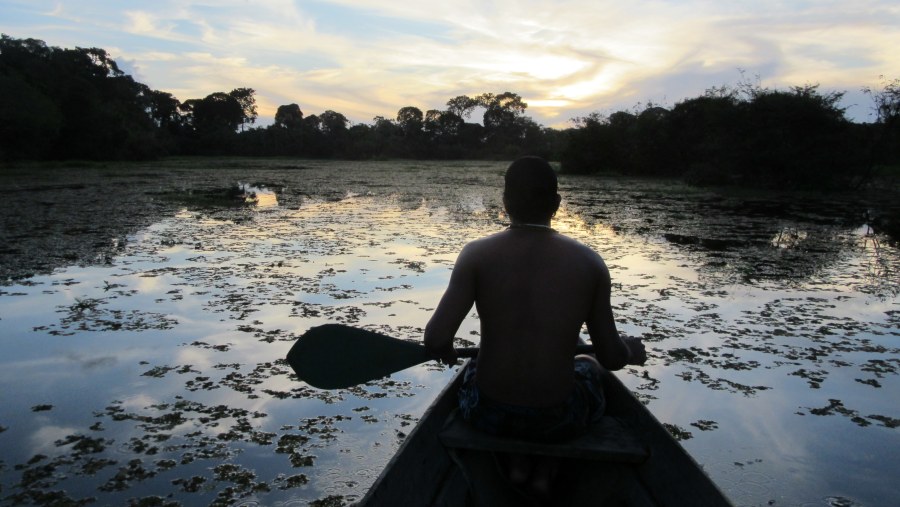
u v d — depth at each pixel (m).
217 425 3.43
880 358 4.48
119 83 48.69
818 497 2.75
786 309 5.74
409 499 1.96
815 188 19.61
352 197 16.78
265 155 60.97
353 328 2.36
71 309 5.55
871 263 7.90
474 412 2.14
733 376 4.14
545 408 2.03
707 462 3.05
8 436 3.29
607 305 2.04
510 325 2.00
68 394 3.81
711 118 22.38
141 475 2.93
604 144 29.86
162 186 19.78
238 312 5.47
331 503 2.71
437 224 10.93
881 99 19.23
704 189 20.56
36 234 9.45
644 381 4.07
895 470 2.98
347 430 3.38
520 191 2.03
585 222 11.67
